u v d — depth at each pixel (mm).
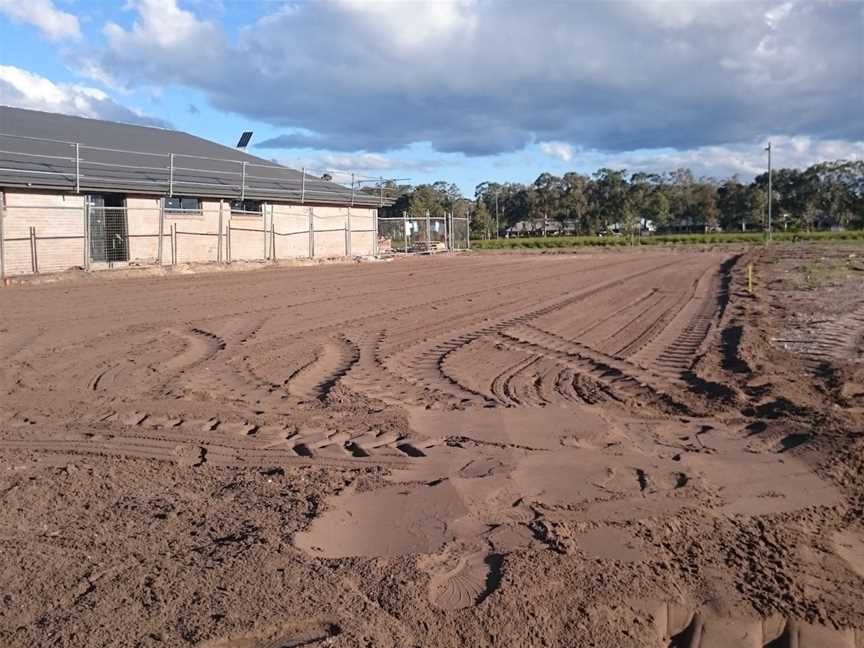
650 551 5598
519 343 15070
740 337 15008
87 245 27859
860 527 6227
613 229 121438
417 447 8164
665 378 11844
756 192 117688
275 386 11148
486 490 6867
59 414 9438
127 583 4957
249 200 38031
